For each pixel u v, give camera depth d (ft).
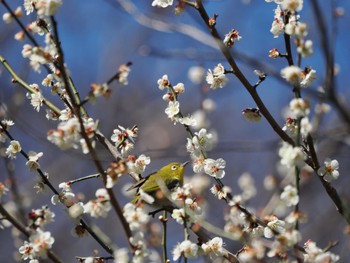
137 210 23.63
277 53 25.93
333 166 27.04
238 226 25.67
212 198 56.90
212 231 24.84
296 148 23.36
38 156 27.68
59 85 28.50
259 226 26.30
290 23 24.76
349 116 33.99
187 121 28.60
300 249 25.41
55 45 23.93
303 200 66.28
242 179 52.31
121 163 22.97
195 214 25.94
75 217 26.08
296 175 23.41
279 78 33.32
